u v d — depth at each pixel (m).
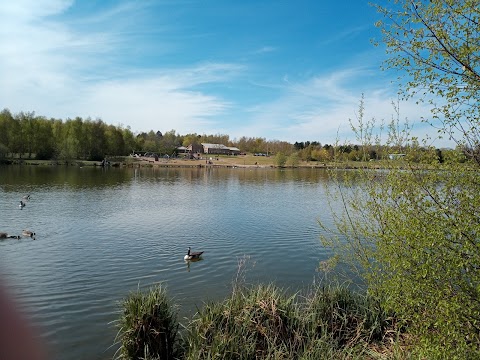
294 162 137.12
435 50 6.99
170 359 8.91
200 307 13.81
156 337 8.77
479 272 6.12
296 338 8.70
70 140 105.00
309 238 26.06
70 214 33.91
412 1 7.02
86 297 14.96
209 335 8.69
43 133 103.88
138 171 101.06
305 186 69.38
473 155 6.84
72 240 24.61
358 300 10.75
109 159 124.62
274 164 148.50
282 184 73.25
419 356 7.17
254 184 72.69
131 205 40.53
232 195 53.41
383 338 9.34
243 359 8.09
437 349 6.09
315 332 9.22
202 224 31.08
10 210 35.09
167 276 17.89
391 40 7.44
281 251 22.67
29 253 21.33
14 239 24.52
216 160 166.62
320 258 21.02
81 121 116.38
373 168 9.74
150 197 48.25
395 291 7.26
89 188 54.91
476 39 6.71
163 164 129.00
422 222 6.68
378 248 8.45
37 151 104.00
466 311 5.99
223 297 14.92
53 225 29.11
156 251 22.36
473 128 6.77
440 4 6.76
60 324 12.46
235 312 9.12
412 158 7.69
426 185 7.03
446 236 6.49
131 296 9.66
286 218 34.25
